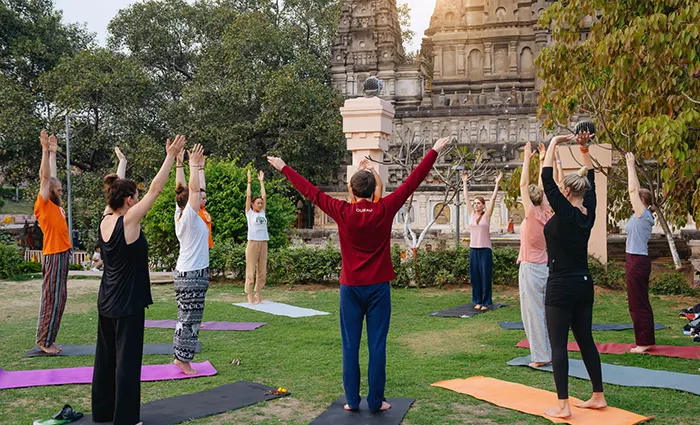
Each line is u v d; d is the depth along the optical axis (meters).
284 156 35.19
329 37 45.19
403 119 42.00
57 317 7.42
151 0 39.47
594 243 13.70
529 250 6.46
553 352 4.88
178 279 6.33
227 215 16.72
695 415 4.86
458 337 8.21
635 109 11.53
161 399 5.45
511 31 47.50
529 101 42.56
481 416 4.93
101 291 4.70
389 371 6.41
